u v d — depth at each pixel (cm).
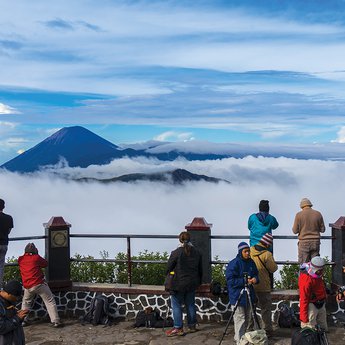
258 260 1236
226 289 1324
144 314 1329
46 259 1387
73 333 1298
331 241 1330
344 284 1299
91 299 1382
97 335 1285
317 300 1140
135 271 1472
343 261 1236
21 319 969
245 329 1190
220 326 1314
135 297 1368
